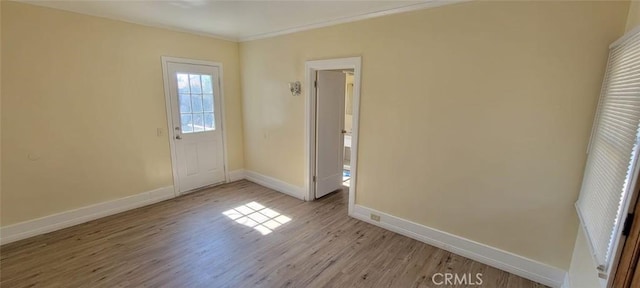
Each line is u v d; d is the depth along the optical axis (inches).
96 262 100.3
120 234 120.2
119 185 140.9
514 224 95.7
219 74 174.2
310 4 108.1
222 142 183.3
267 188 180.1
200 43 162.4
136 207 147.5
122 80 135.7
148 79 144.4
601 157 68.5
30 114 112.9
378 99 120.4
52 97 117.3
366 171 130.4
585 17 76.4
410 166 116.1
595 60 76.5
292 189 168.1
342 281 92.8
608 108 68.9
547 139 86.2
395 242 116.7
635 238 42.8
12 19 105.3
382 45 115.6
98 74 128.3
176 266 98.9
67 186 125.1
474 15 93.0
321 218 138.6
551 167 86.7
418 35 105.6
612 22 73.4
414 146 113.5
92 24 124.0
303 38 144.4
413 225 119.2
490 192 98.7
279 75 161.3
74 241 114.0
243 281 91.8
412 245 114.6
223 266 99.4
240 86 187.3
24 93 110.7
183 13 122.0
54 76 116.8
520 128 90.0
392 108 117.0
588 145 80.0
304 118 153.8
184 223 131.3
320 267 99.8
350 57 126.2
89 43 124.2
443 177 108.1
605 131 68.3
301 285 90.5
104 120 132.5
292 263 101.8
